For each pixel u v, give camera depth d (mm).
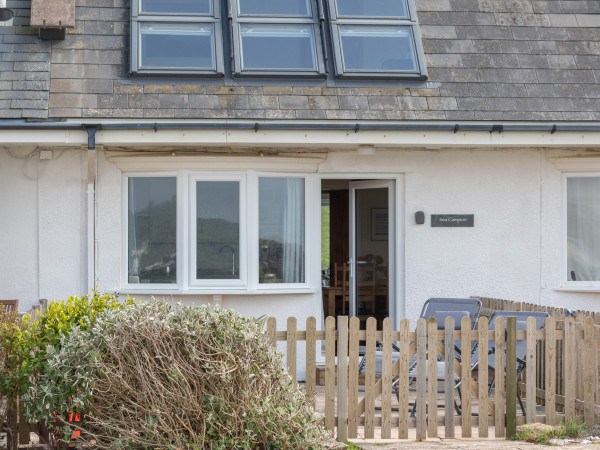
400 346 7352
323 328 10602
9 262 9984
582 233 10883
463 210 10617
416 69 10195
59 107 9414
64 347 6070
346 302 13102
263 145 9992
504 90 10195
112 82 9750
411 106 9883
